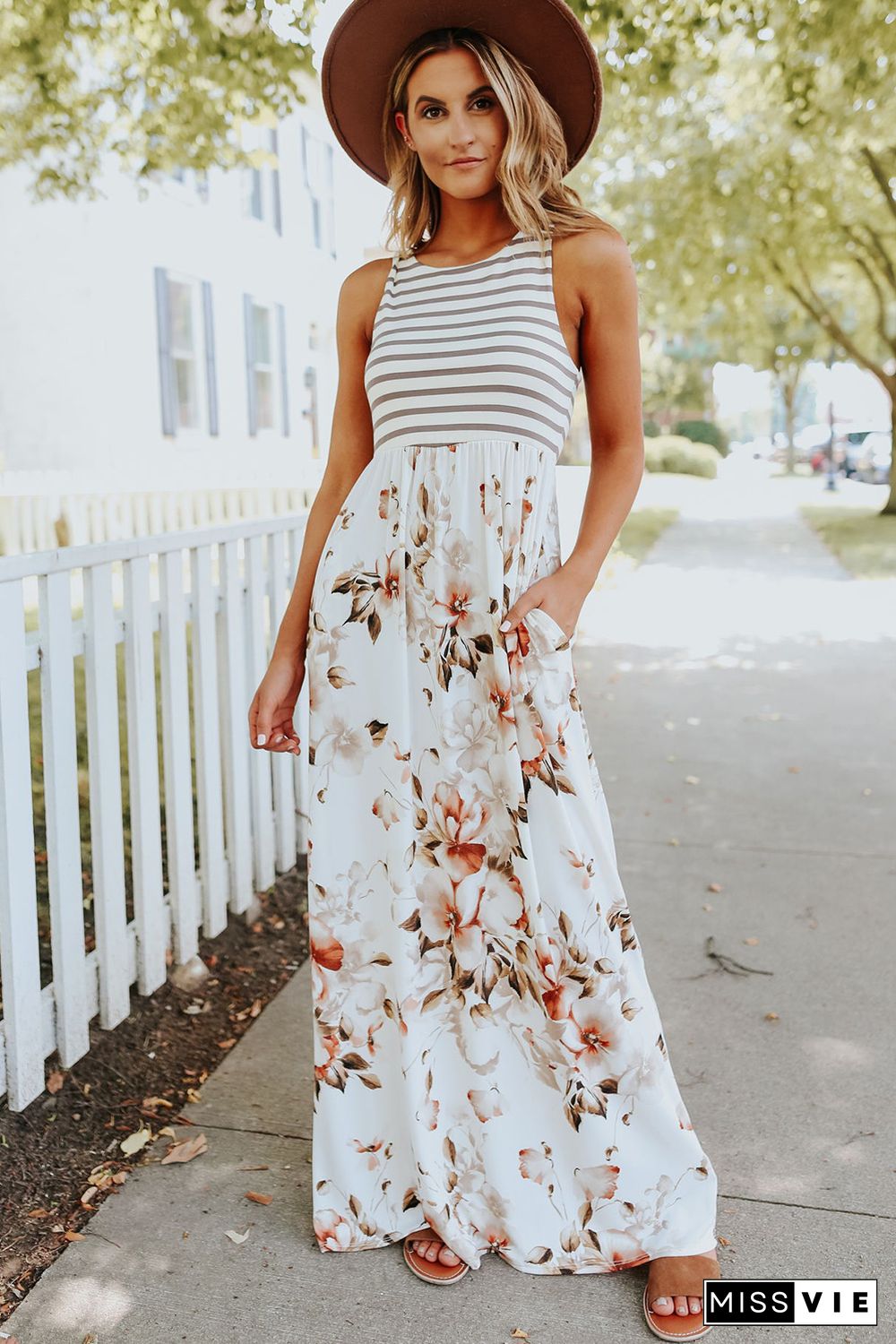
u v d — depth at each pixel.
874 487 29.02
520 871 1.70
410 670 1.73
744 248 12.95
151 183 11.90
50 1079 2.29
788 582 10.39
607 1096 1.75
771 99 8.99
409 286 1.77
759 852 3.70
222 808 3.46
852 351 16.16
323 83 1.92
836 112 8.70
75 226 11.09
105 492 10.13
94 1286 1.80
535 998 1.75
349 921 1.81
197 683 2.88
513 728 1.67
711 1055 2.46
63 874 2.28
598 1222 1.79
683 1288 1.71
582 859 1.70
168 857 2.78
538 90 1.84
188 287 12.81
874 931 3.08
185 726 2.79
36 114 6.64
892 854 3.65
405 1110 1.82
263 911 3.25
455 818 1.73
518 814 1.68
